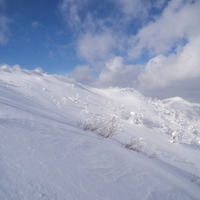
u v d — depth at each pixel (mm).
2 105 4594
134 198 1942
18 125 3018
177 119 55094
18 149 2039
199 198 2881
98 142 4195
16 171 1549
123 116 35312
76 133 4258
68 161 2264
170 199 2287
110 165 2740
